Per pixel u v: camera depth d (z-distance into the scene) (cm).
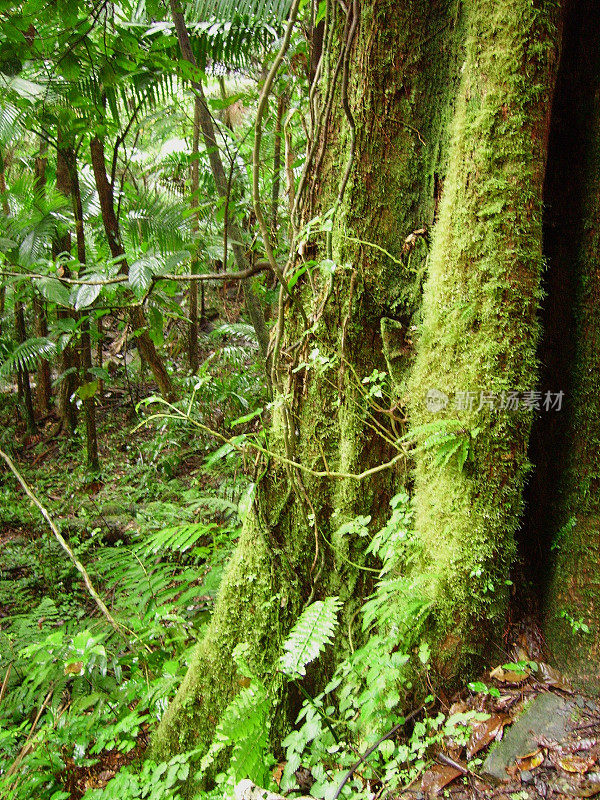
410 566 196
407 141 198
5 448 691
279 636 215
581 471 171
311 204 209
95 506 498
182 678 240
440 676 173
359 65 196
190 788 214
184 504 466
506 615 176
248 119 538
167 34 346
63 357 702
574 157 169
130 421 735
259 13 297
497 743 153
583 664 163
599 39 161
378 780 165
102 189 439
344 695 187
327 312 206
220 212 376
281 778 182
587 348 169
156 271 275
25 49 321
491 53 158
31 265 367
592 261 165
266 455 217
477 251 164
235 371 555
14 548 469
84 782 227
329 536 215
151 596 293
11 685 282
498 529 169
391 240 202
